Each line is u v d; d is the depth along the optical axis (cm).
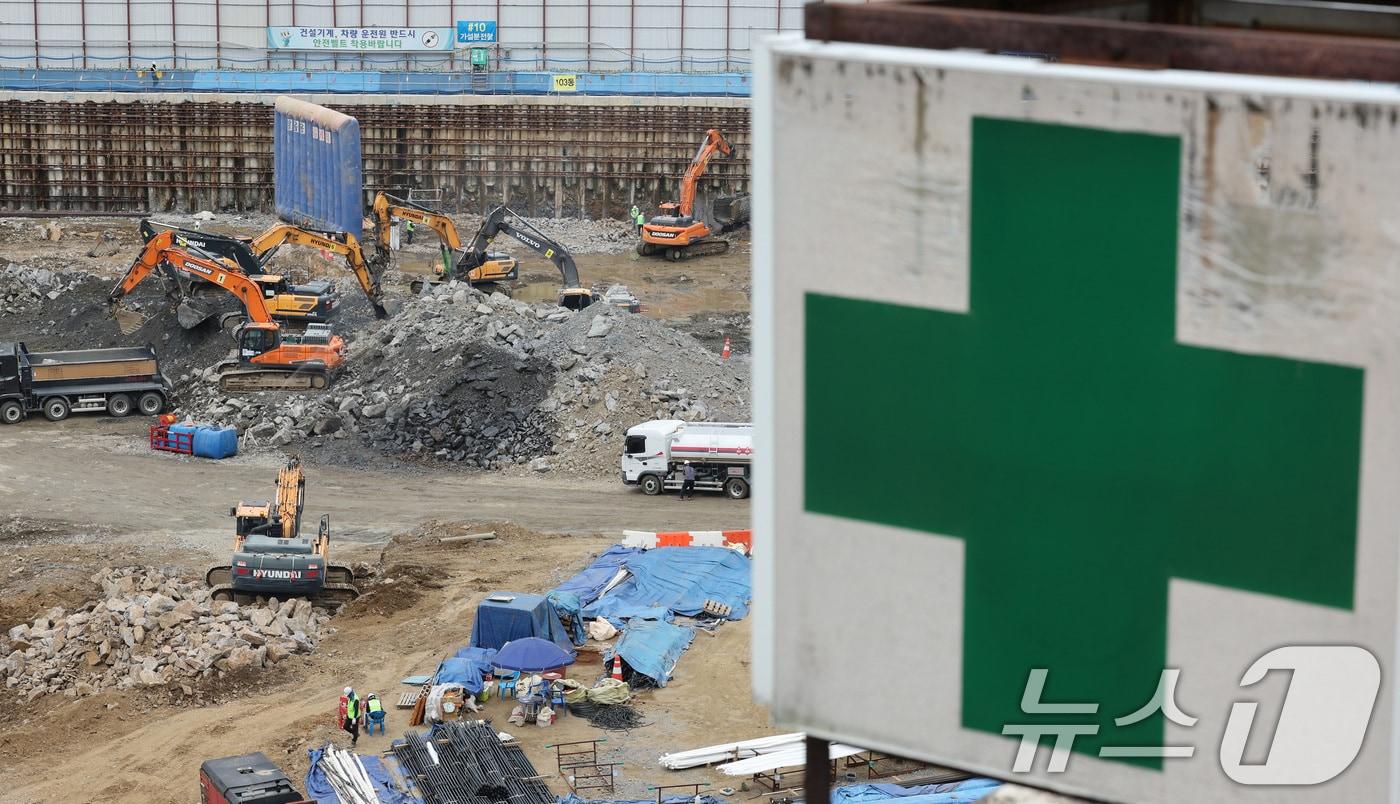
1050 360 815
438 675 6303
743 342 12825
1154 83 767
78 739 6009
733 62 19625
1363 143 733
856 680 888
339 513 9025
